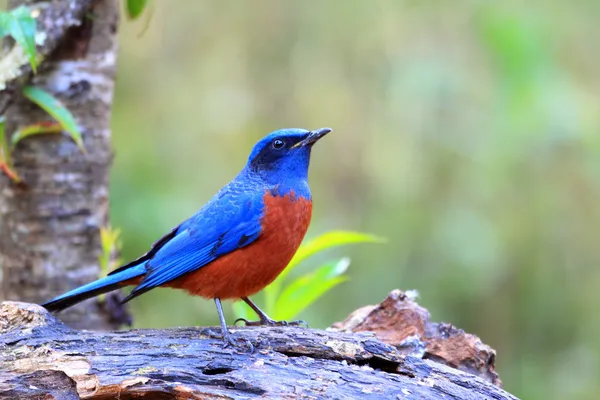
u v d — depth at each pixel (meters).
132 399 6.36
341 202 15.69
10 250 9.62
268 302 9.12
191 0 16.31
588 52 16.02
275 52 16.20
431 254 14.91
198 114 15.99
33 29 8.54
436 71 15.16
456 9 15.66
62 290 9.57
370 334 7.35
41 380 6.45
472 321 15.02
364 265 15.02
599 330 15.01
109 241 9.58
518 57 14.65
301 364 6.77
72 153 9.55
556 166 15.08
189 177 15.38
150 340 6.96
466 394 6.74
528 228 15.09
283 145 8.52
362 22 15.97
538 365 14.95
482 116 15.17
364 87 15.93
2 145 9.09
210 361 6.68
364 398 6.39
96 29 9.67
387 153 15.41
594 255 15.19
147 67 16.25
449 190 15.20
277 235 8.24
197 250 8.20
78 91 9.59
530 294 15.13
